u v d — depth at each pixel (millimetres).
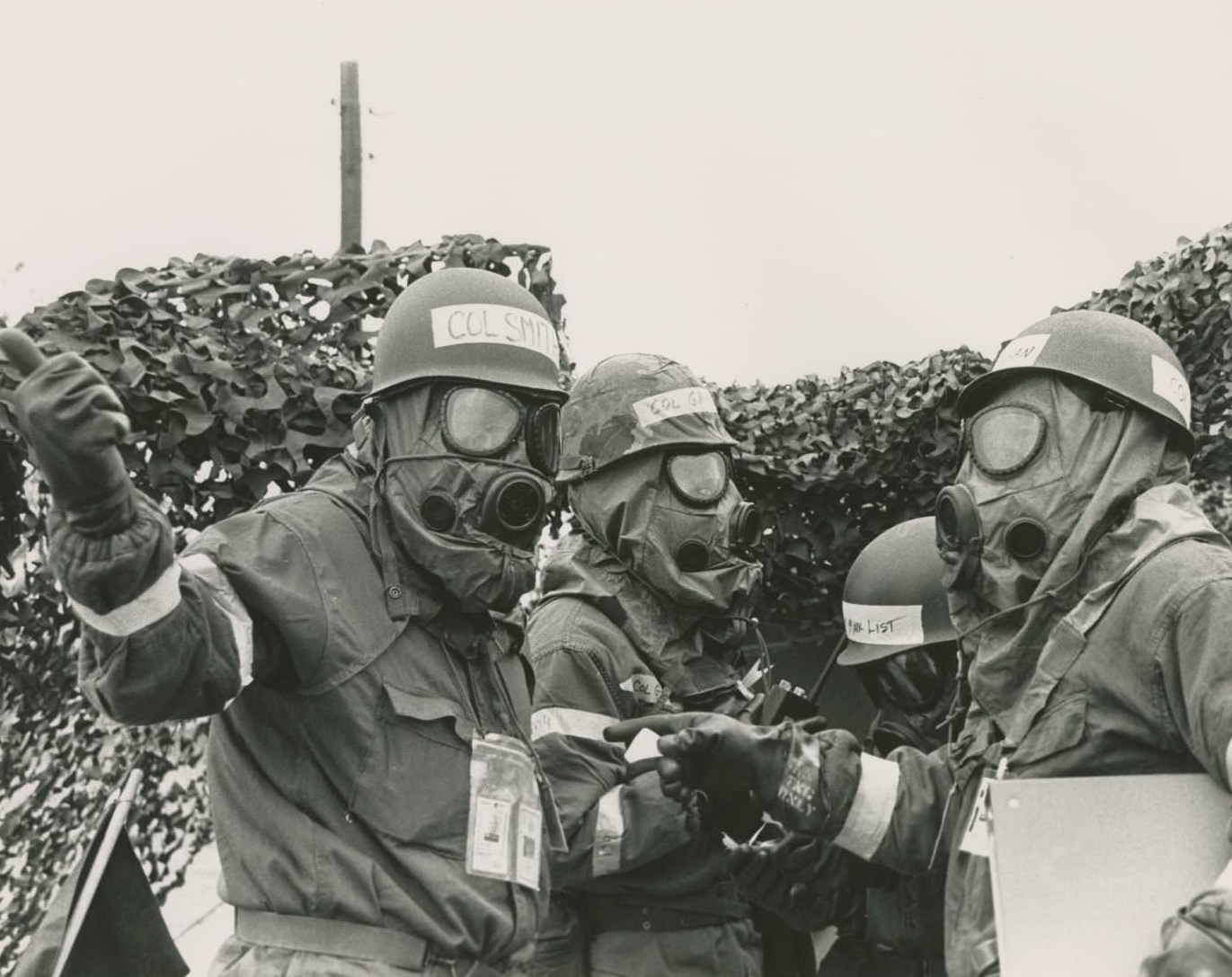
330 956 2961
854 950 4355
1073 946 2811
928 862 3451
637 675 4234
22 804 4984
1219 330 5359
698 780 3555
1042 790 2865
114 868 3102
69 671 4875
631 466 4391
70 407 2449
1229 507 5871
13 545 4445
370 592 3139
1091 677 3018
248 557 2988
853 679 5668
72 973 3068
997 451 3258
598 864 3924
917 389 5535
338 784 3045
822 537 5555
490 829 3119
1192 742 2855
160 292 4434
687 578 4332
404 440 3211
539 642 4215
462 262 4871
